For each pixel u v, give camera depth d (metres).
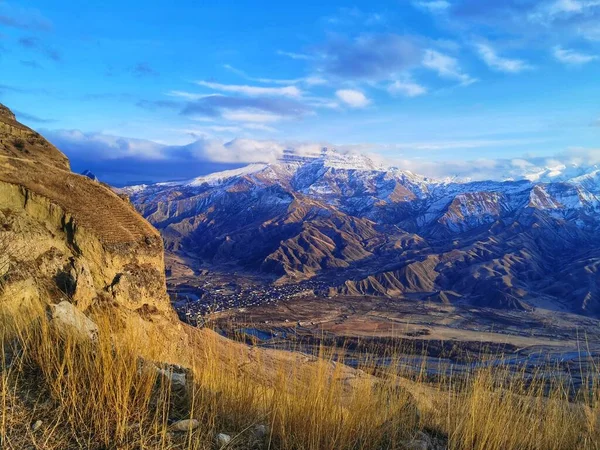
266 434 5.10
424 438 5.74
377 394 5.81
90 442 4.07
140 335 6.39
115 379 4.81
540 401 6.06
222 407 5.25
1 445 3.81
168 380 5.37
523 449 5.52
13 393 4.48
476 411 5.71
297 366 6.09
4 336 5.51
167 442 4.27
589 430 5.71
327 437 4.93
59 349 5.23
